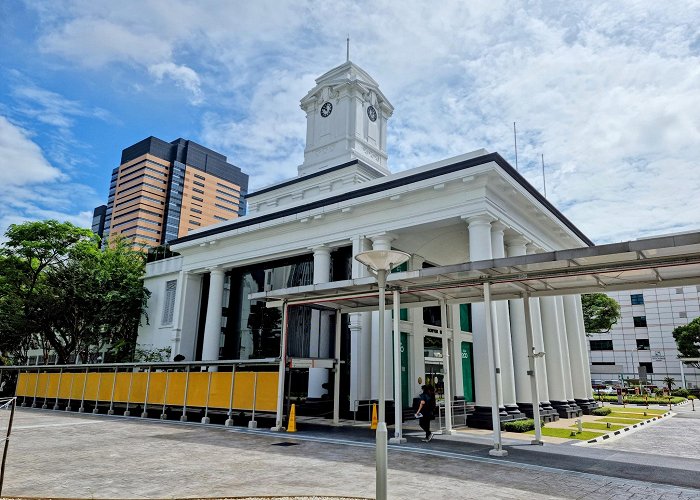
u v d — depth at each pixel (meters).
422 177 21.03
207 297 31.59
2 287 33.84
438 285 14.69
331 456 11.80
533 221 24.56
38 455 11.61
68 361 33.88
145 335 33.41
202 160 151.00
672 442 15.92
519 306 22.80
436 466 10.73
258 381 17.91
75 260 34.03
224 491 8.22
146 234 136.00
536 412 14.57
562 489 8.71
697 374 70.56
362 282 15.31
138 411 23.83
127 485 8.62
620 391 39.75
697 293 72.56
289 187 31.12
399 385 14.58
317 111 33.47
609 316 56.56
